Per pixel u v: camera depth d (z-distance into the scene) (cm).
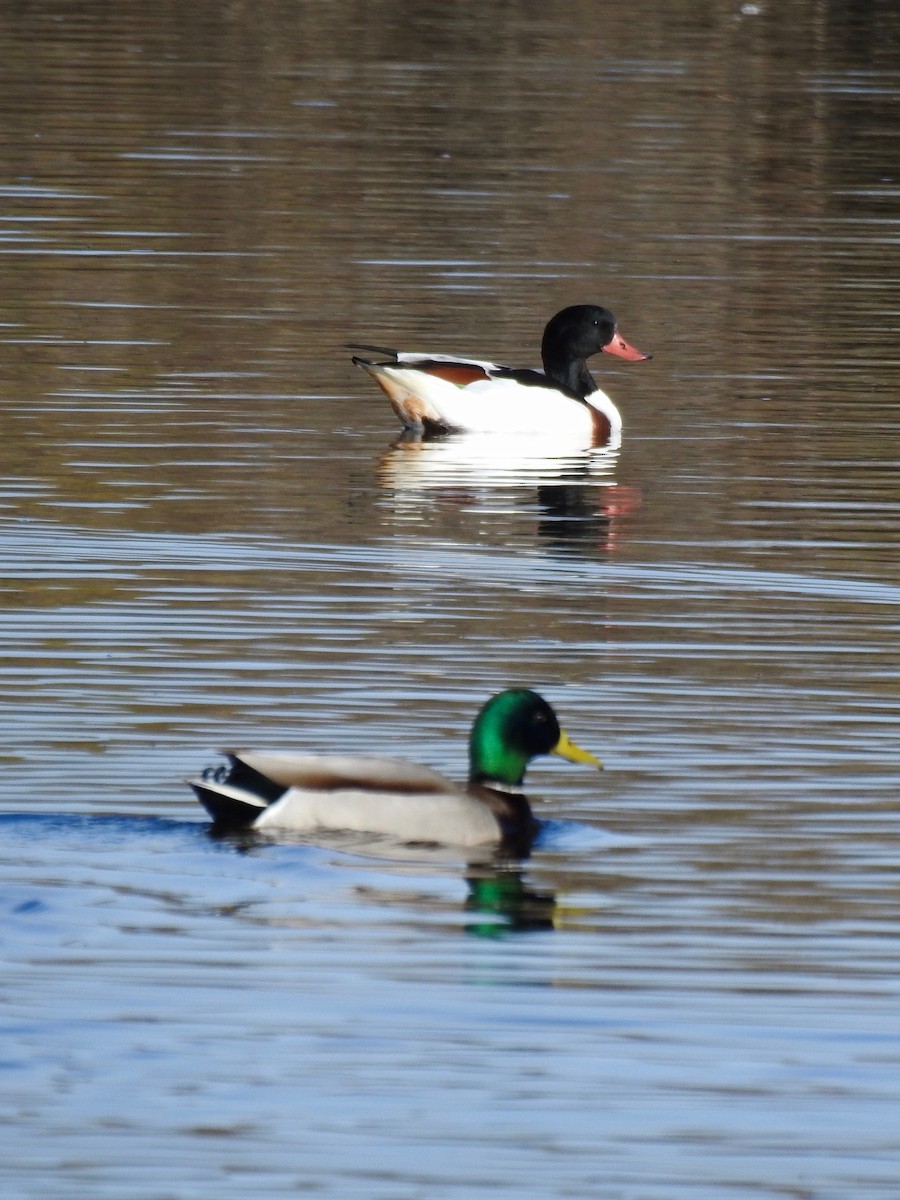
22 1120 849
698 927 1039
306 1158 827
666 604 1606
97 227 2936
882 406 2283
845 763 1270
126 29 4434
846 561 1733
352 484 1958
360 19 4650
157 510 1823
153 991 955
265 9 4738
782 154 3566
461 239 2967
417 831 1124
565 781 1236
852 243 3034
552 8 4856
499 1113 865
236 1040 914
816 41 4575
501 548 1750
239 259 2819
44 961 980
